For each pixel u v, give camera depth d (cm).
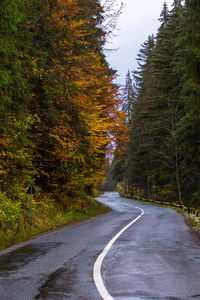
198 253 959
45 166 2231
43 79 1372
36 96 1492
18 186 1686
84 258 888
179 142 2730
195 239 1256
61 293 569
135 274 705
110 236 1352
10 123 1229
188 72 2008
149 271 732
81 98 1566
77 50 1506
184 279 661
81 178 2516
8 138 1315
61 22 1347
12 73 1030
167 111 4078
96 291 580
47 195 2255
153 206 4353
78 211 2733
